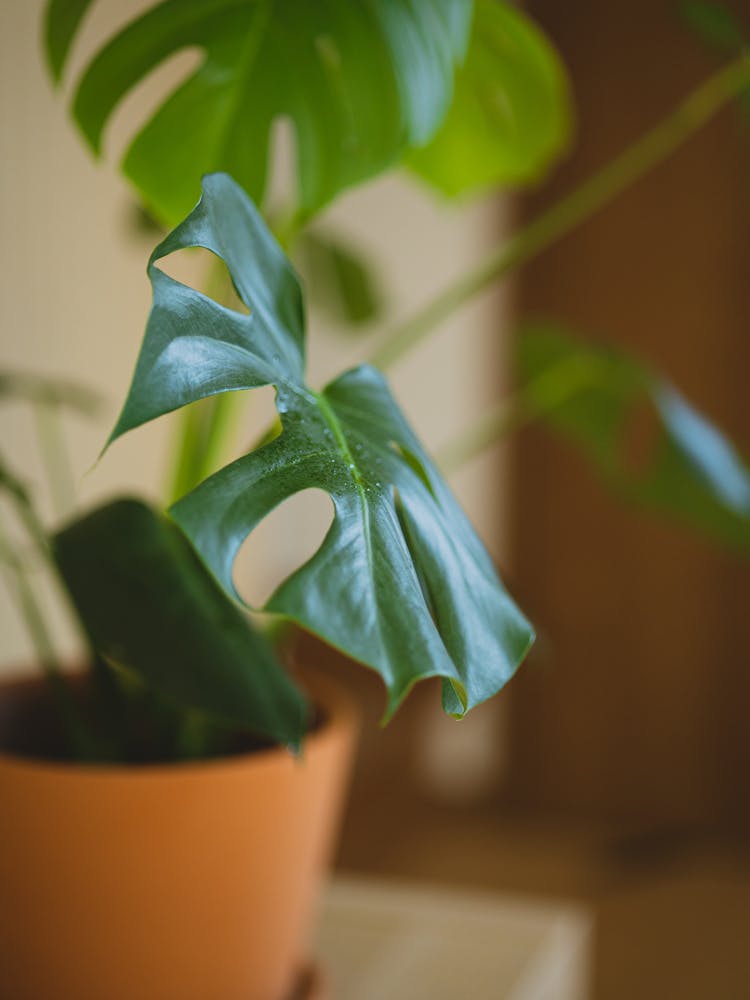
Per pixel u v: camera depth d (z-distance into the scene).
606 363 1.35
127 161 1.01
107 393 1.64
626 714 4.04
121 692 1.05
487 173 1.36
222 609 0.96
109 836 0.98
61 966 1.01
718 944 3.29
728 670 3.94
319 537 2.95
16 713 1.12
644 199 3.83
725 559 3.89
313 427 0.80
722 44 1.29
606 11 3.79
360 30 1.00
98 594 0.94
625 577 3.98
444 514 0.82
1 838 0.99
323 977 1.12
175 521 0.74
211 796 0.99
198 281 1.87
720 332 3.79
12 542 1.44
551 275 3.93
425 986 1.20
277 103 1.01
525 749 4.14
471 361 3.91
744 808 3.97
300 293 0.87
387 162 1.03
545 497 4.02
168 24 0.99
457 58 1.03
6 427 1.43
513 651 0.79
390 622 0.75
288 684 0.93
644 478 1.52
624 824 4.07
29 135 1.45
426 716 3.38
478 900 1.39
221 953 1.02
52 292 1.50
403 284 3.40
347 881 1.41
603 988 3.01
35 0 1.44
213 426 1.08
